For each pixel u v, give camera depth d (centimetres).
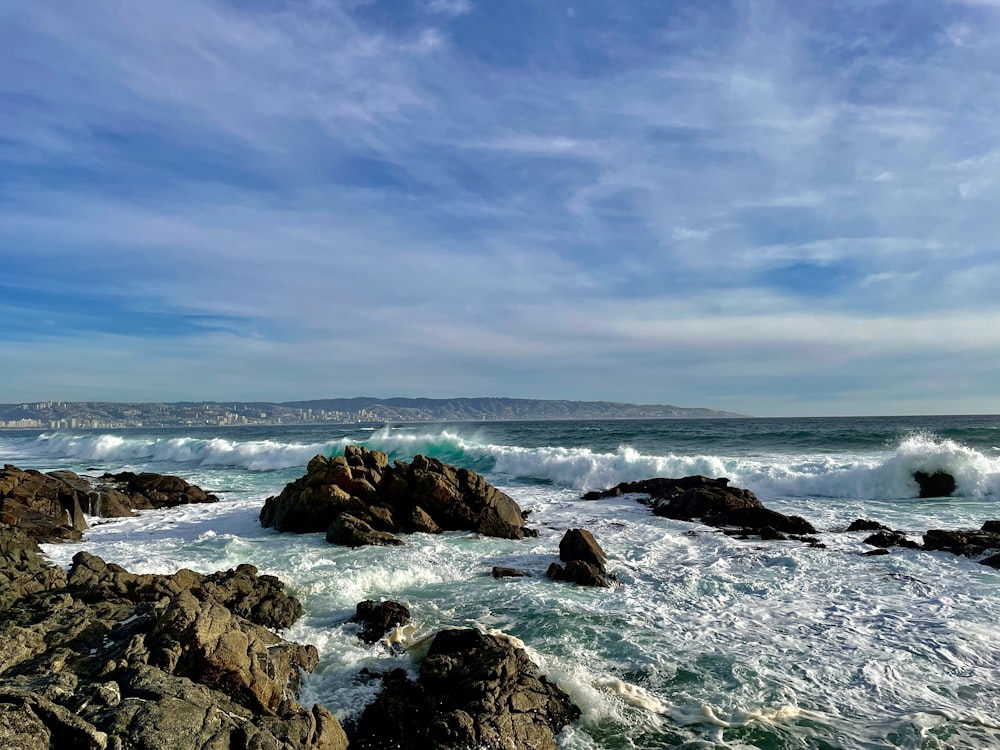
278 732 758
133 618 1017
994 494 2698
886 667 1074
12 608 1109
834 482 2891
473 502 2286
